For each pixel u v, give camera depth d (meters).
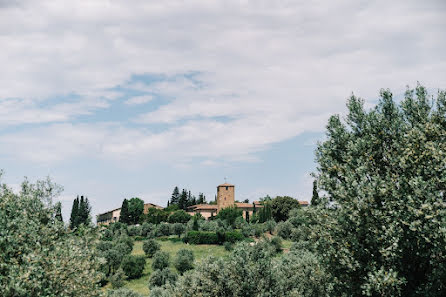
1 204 15.68
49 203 18.44
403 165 17.03
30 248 13.98
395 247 15.38
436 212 14.45
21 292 11.88
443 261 15.17
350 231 17.36
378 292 16.44
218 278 28.11
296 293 29.83
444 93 19.34
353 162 19.38
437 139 17.72
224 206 147.38
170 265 68.56
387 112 20.77
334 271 18.48
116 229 109.94
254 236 92.19
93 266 17.67
